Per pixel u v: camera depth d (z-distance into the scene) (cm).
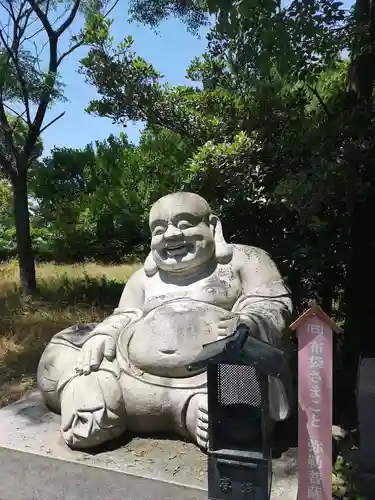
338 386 459
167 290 375
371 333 479
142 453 316
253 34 425
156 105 627
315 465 250
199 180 512
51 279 1033
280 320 343
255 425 237
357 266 477
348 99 493
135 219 1452
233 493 239
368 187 440
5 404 448
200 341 329
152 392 324
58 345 379
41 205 1703
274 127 520
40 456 314
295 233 514
